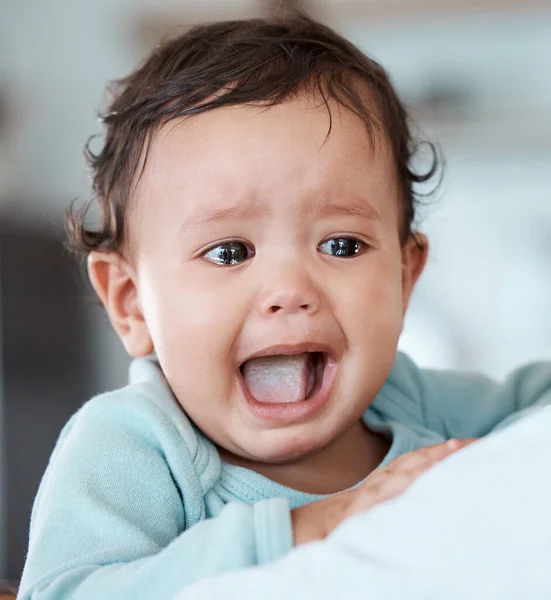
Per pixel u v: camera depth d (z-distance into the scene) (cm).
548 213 222
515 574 36
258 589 40
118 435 68
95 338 192
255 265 70
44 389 188
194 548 51
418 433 86
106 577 53
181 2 206
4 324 187
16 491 183
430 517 39
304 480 76
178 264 72
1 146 200
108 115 86
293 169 70
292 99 73
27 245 191
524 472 40
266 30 88
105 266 82
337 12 202
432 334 226
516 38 209
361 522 41
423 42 211
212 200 70
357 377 71
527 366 97
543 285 223
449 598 36
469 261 224
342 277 71
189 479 67
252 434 70
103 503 62
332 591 38
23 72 207
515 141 214
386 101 82
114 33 210
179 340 71
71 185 200
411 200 90
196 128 72
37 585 56
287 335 68
